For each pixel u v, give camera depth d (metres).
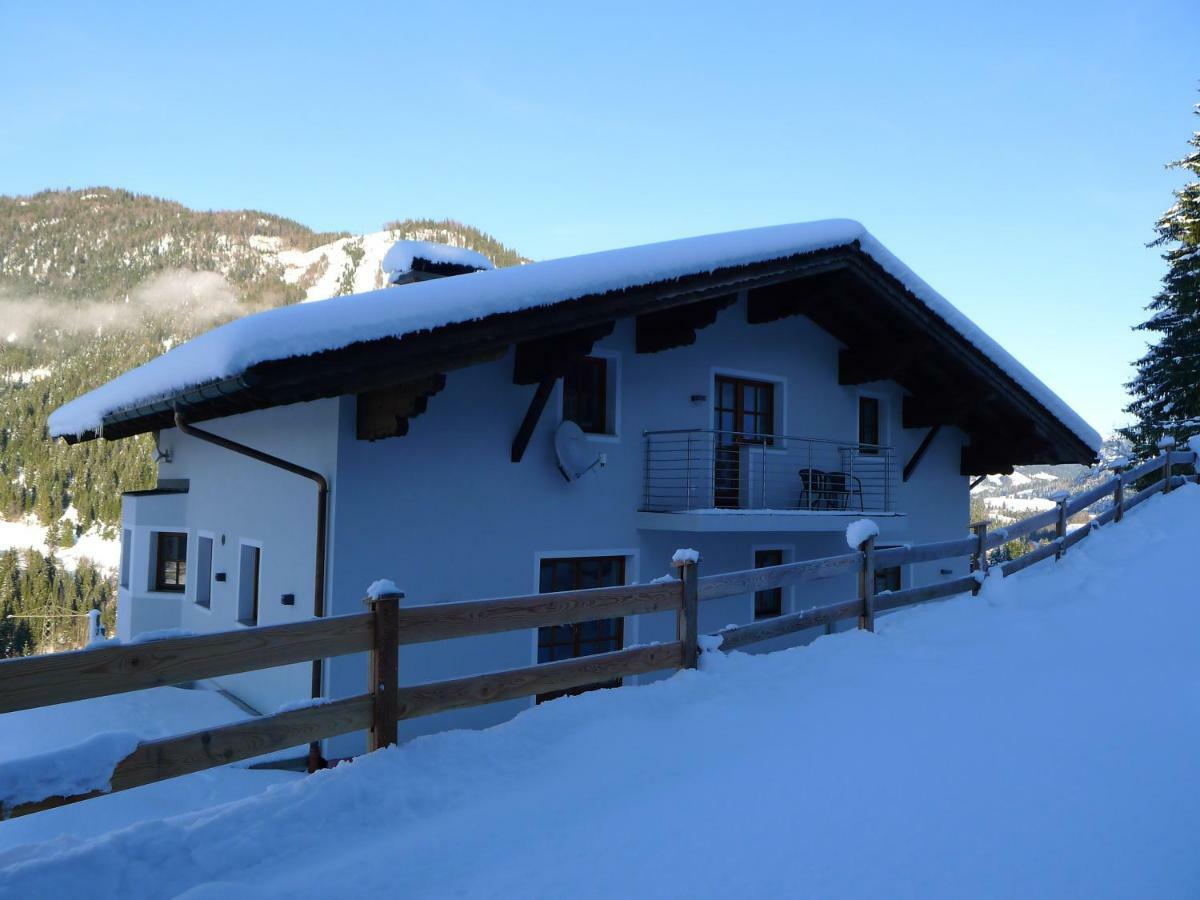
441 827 3.62
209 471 10.58
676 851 3.29
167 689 9.55
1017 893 2.82
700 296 8.38
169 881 3.16
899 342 11.18
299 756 6.86
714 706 5.28
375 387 6.35
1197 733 4.42
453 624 4.54
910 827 3.39
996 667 6.20
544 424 8.80
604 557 9.43
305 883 3.12
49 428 11.03
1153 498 13.05
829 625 7.33
